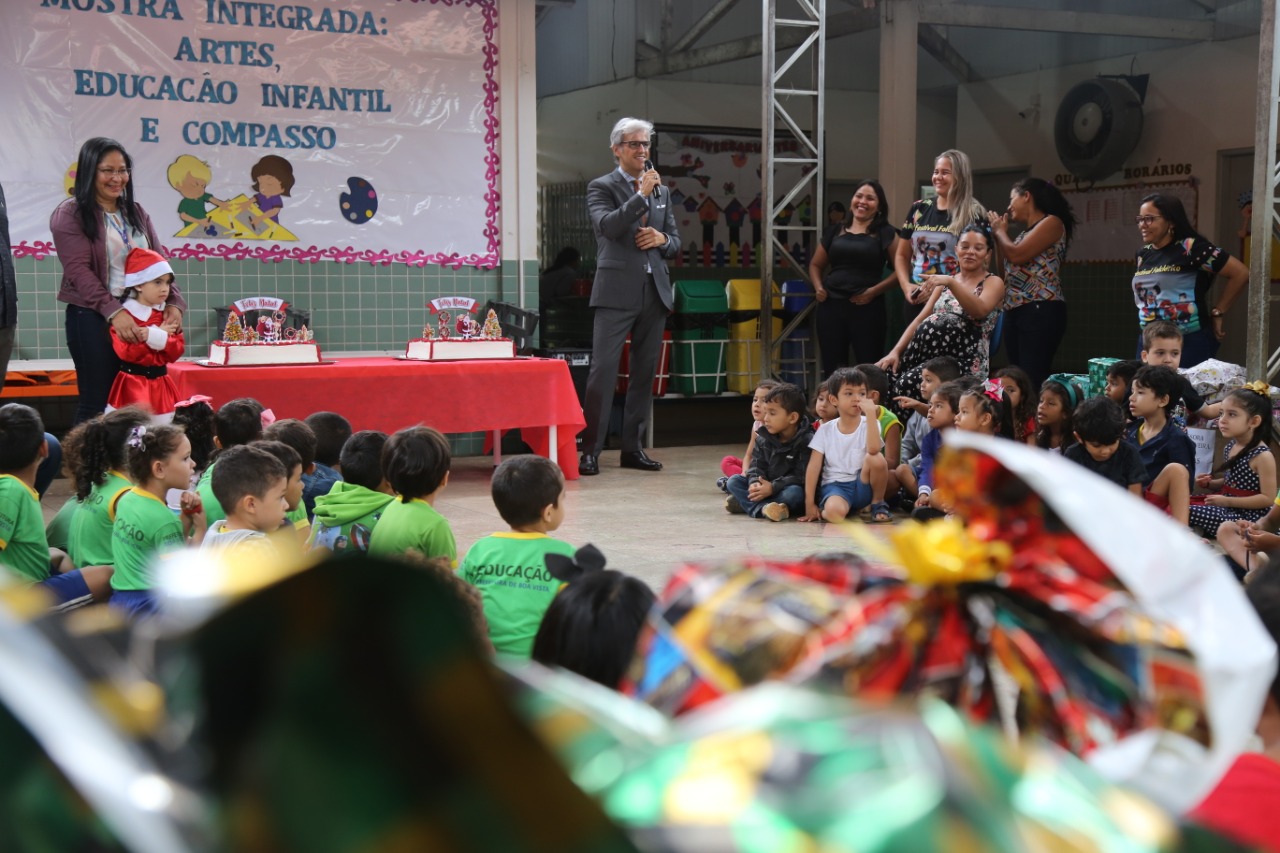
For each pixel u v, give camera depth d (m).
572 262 10.21
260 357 5.84
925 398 5.66
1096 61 11.12
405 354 6.75
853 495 5.46
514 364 6.33
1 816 0.22
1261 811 1.14
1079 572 0.65
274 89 7.07
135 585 3.05
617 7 11.12
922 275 6.36
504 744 0.23
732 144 11.48
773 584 0.66
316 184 7.23
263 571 0.23
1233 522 4.08
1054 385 5.02
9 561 3.28
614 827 0.23
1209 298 10.38
